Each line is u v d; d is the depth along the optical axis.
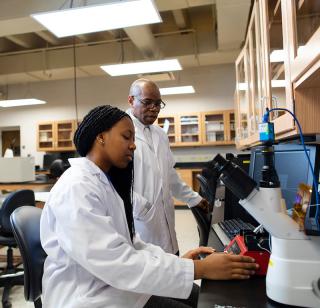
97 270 0.78
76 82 7.35
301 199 0.82
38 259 1.17
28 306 2.34
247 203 0.76
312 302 0.70
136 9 2.42
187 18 5.59
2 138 8.40
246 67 2.71
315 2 0.83
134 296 0.90
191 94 6.84
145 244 1.04
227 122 6.43
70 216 0.80
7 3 3.82
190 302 1.13
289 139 1.34
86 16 2.52
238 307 0.73
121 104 7.14
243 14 3.93
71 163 0.94
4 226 2.42
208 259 0.87
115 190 0.99
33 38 6.16
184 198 1.99
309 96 0.93
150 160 1.79
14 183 3.96
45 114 7.54
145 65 4.20
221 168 0.81
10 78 6.92
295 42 0.89
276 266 0.74
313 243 0.71
